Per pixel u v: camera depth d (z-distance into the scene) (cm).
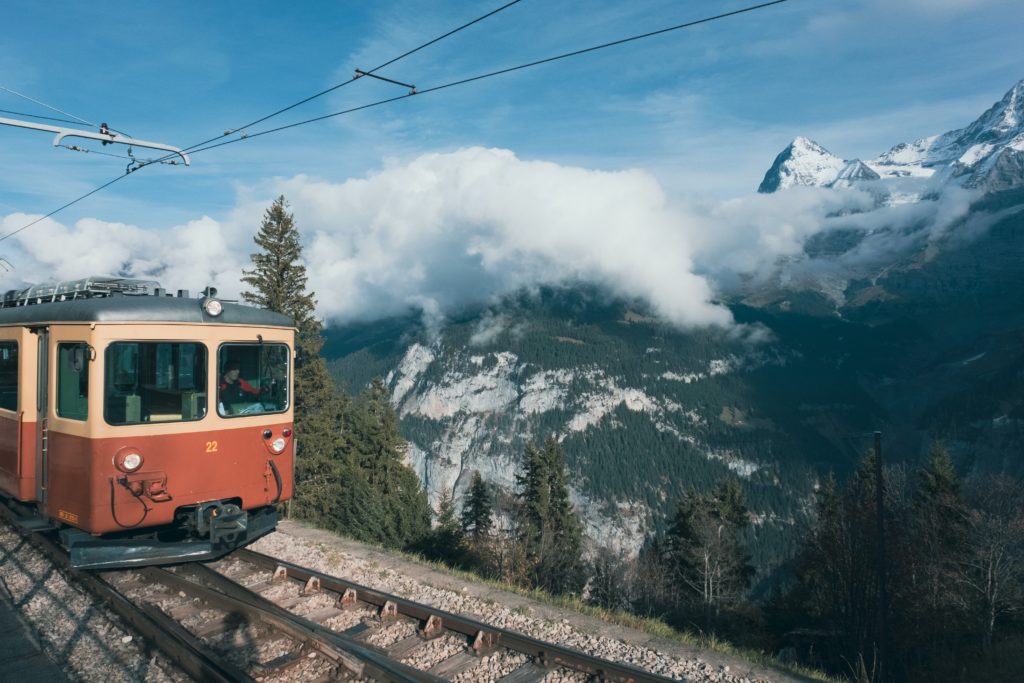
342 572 1123
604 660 745
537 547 3122
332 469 3391
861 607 3388
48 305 1055
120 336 952
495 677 745
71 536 988
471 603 984
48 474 1027
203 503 1032
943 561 3478
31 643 823
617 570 4197
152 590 1023
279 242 3369
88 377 938
